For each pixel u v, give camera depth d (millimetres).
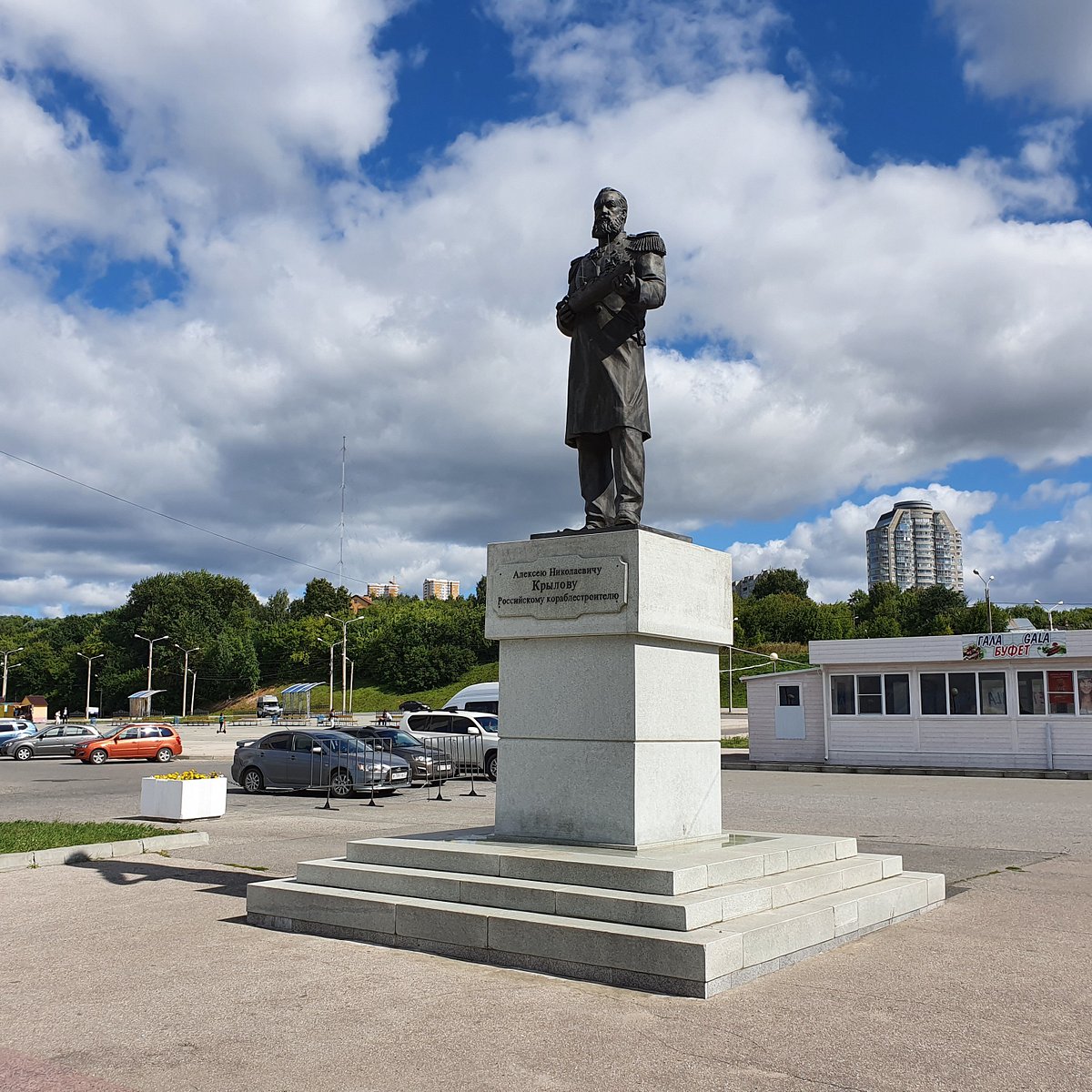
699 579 8312
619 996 5734
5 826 14469
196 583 108625
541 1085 4457
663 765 7824
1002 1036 5105
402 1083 4496
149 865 11672
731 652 73625
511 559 8281
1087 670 28438
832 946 6957
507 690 8234
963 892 9492
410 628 95812
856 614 102750
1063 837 14125
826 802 20047
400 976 6176
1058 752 28547
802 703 33406
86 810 19516
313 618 105875
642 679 7688
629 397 8641
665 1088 4410
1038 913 8422
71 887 10000
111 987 6086
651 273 8641
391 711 86125
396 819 17406
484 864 7301
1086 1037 5105
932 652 30172
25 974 6457
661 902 6168
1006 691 29562
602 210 8891
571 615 7867
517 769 8086
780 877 7273
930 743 30516
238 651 101875
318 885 7840
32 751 45531
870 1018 5352
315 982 6094
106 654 106000
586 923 6277
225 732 65438
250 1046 4992
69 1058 4863
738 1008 5488
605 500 8914
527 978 6102
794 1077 4543
